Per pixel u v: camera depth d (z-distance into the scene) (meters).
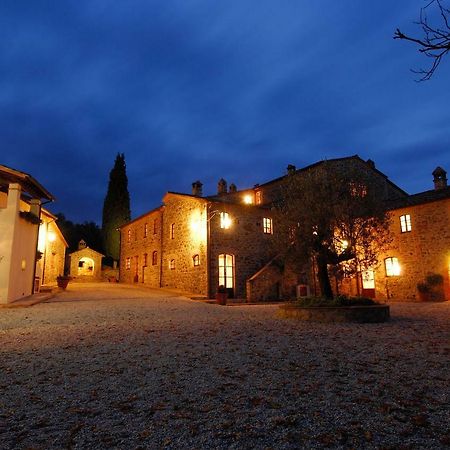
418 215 18.22
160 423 2.81
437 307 13.17
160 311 10.84
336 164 20.17
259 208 20.12
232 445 2.46
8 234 11.44
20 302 11.30
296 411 3.05
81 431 2.69
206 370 4.34
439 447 2.43
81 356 5.06
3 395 3.48
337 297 9.99
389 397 3.41
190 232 19.67
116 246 34.88
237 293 18.53
